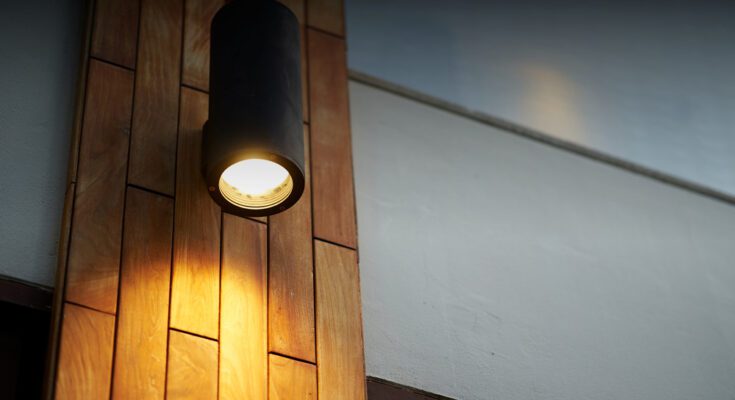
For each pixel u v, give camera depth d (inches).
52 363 89.7
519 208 135.0
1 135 105.8
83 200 99.8
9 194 102.3
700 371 128.6
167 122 109.5
